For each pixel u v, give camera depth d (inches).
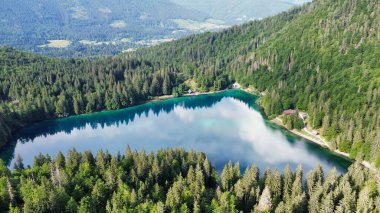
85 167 5280.5
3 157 7623.0
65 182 4739.2
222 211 4175.7
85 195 4645.7
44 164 5339.6
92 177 4977.9
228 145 7755.9
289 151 7337.6
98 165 5467.5
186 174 5541.3
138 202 4419.3
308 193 4970.5
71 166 5413.4
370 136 6501.0
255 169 5167.3
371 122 7012.8
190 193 4633.4
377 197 4407.0
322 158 6958.7
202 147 7711.6
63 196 4407.0
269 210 4468.5
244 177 5044.3
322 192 4682.6
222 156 7165.4
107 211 4224.9
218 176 5679.1
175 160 5629.9
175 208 4323.3
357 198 4662.9
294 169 6530.5
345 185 4660.4
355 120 7317.9
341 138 7145.7
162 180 5364.2
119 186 4726.9
